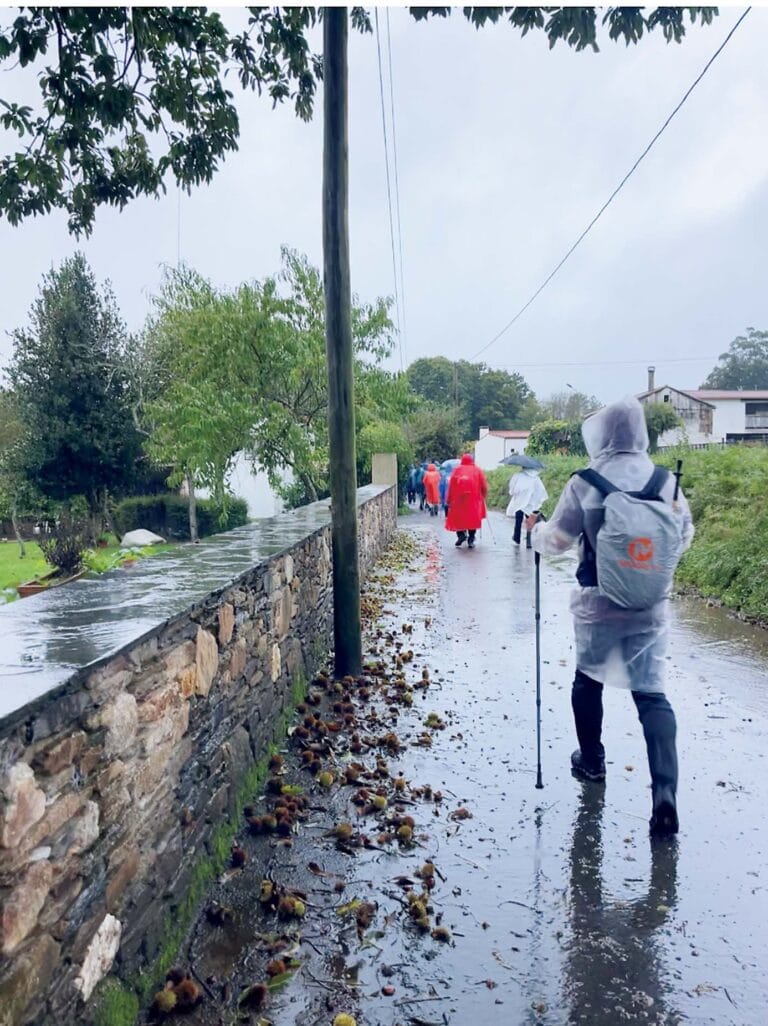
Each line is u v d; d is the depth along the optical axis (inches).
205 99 233.8
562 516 148.4
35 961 64.1
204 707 114.4
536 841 129.5
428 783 151.4
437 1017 88.7
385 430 805.9
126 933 84.0
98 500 992.9
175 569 137.0
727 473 445.7
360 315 612.4
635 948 101.5
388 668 227.9
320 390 532.4
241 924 105.1
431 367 3105.3
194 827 109.0
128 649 81.8
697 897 113.4
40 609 99.1
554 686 212.8
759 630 281.0
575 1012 89.8
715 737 174.2
